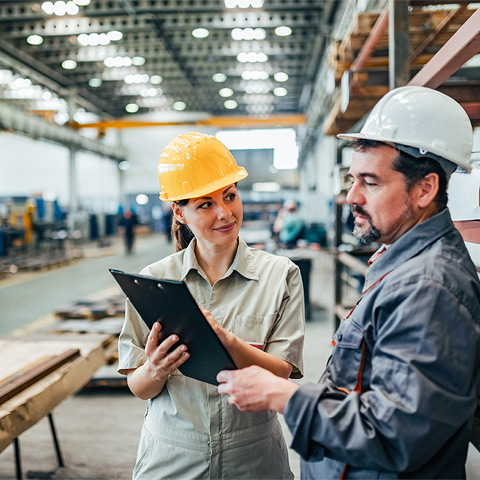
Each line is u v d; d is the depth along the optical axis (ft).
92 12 32.40
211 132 81.61
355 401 2.76
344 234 16.37
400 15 7.31
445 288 2.70
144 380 3.97
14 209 45.55
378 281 3.16
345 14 23.32
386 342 2.74
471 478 7.02
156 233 83.20
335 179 15.37
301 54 42.75
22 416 5.82
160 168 4.26
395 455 2.60
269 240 29.35
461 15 8.41
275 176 85.25
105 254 48.06
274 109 70.33
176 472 4.05
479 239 4.55
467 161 3.20
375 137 3.06
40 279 32.48
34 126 43.73
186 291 2.98
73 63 45.34
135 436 10.42
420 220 3.16
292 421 2.85
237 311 4.24
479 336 2.68
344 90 10.14
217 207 3.97
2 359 7.72
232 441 4.01
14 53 40.06
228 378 3.29
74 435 10.53
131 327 4.28
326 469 3.13
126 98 61.31
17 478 7.79
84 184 80.12
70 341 9.14
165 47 39.86
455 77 8.87
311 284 29.81
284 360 4.06
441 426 2.48
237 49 41.11
